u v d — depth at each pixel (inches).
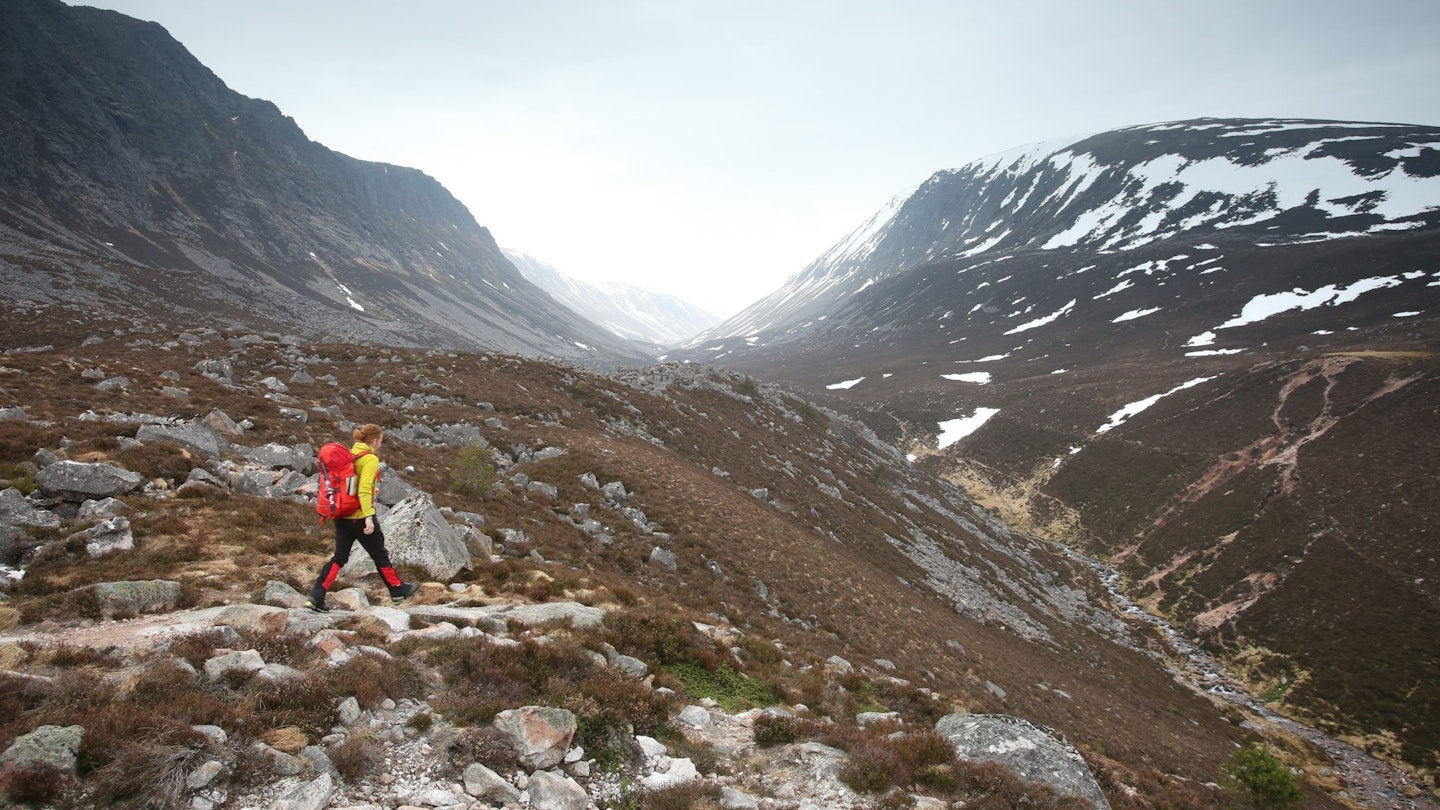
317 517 626.8
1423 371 3818.9
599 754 327.0
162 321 4128.9
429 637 387.2
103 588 356.5
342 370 1907.0
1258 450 3720.5
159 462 616.7
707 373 3666.3
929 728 493.4
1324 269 6761.8
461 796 267.1
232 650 310.3
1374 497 2925.7
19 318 2711.6
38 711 226.5
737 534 1433.3
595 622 511.8
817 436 3577.8
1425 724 1849.2
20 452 560.1
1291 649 2304.4
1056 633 2193.7
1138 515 3604.8
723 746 386.9
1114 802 470.3
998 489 4392.2
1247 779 1057.5
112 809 202.4
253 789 232.1
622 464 1589.6
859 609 1343.5
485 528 852.0
